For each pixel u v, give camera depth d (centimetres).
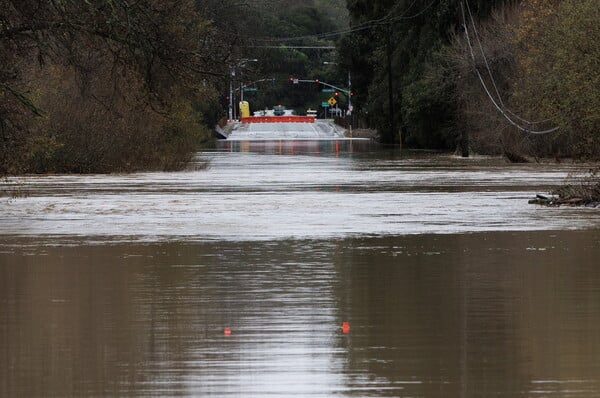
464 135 17188
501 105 14475
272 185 10462
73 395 2633
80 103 13050
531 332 3281
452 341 3170
